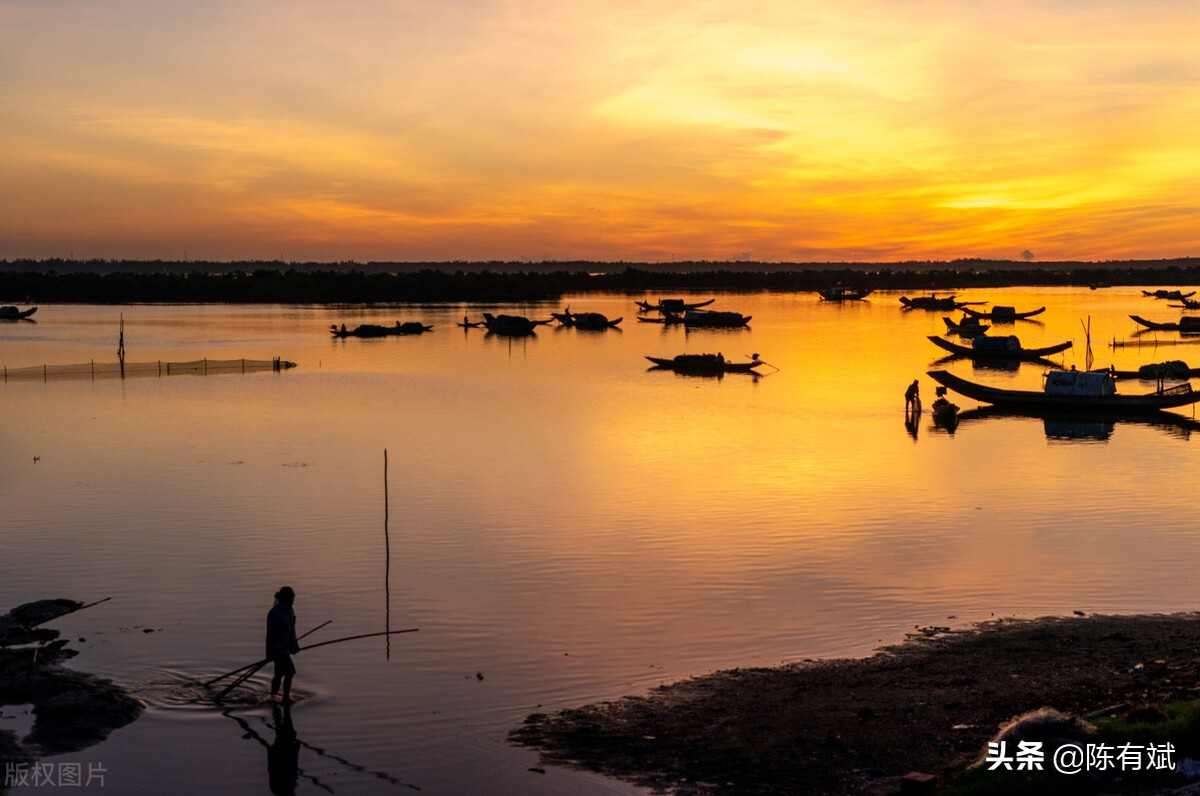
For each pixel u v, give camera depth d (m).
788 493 42.06
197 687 21.53
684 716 19.59
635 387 83.25
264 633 24.84
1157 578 29.84
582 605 27.16
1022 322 173.12
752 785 16.59
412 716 19.98
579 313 177.00
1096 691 19.73
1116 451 53.12
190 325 154.50
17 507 39.28
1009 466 48.56
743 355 113.75
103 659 23.09
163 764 18.14
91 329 145.75
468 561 31.62
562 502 40.25
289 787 17.19
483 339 135.25
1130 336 144.00
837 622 25.72
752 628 25.27
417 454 51.78
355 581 29.42
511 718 19.81
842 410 69.31
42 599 27.47
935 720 18.78
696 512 38.47
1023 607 27.06
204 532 35.34
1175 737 15.71
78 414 66.25
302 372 93.50
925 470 47.47
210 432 59.06
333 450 52.97
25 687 20.97
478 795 16.77
